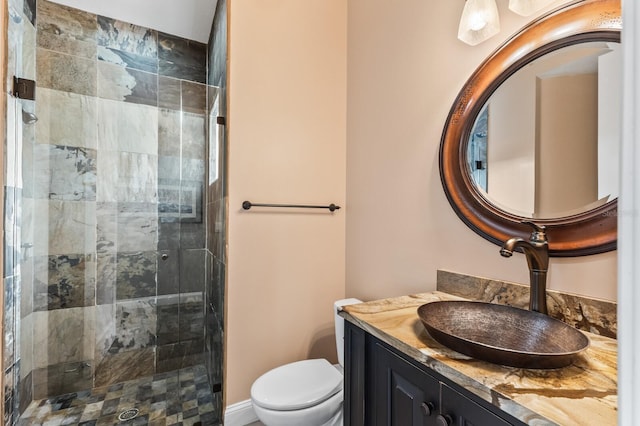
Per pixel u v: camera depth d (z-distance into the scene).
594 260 0.91
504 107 1.14
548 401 0.58
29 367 1.79
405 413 0.87
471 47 1.26
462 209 1.26
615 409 0.55
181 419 1.79
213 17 2.33
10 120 1.46
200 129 2.40
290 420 1.32
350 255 2.02
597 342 0.83
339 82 2.06
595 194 0.90
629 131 0.33
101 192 2.16
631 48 0.33
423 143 1.48
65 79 2.01
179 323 2.39
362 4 1.93
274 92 1.84
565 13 0.98
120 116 2.21
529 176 1.06
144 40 2.45
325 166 2.00
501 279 1.14
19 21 1.56
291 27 1.89
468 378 0.67
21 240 1.63
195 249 2.45
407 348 0.83
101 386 2.12
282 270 1.86
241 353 1.74
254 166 1.78
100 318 2.14
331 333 2.02
